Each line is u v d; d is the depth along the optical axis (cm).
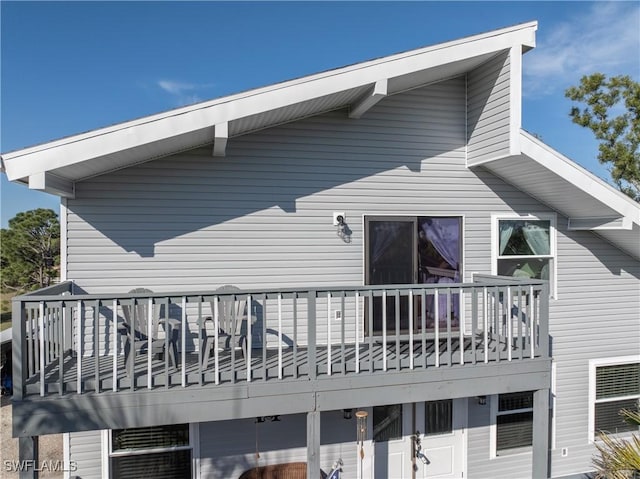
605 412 694
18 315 381
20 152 406
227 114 457
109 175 524
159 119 438
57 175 457
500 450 652
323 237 584
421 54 517
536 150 546
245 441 559
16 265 1667
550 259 672
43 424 384
